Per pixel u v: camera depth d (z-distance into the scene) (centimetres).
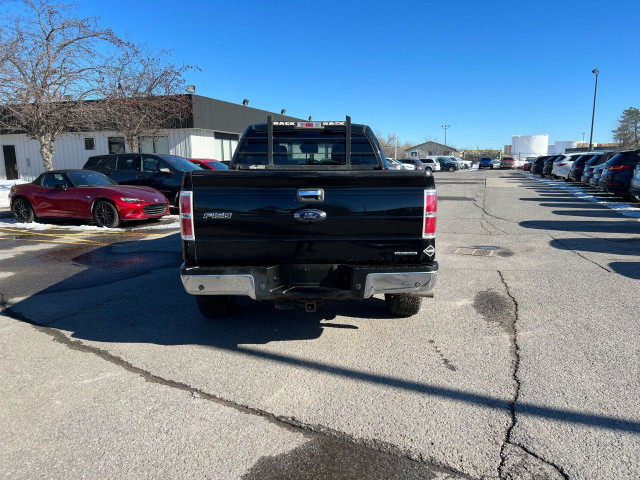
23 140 2973
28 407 321
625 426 290
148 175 1327
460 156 9812
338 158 595
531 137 7219
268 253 386
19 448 277
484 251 803
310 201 377
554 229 1017
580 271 655
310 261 390
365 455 269
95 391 342
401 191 379
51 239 972
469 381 350
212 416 309
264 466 260
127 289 601
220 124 2845
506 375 358
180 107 2175
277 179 376
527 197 1758
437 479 249
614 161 1524
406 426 295
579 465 256
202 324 476
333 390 341
